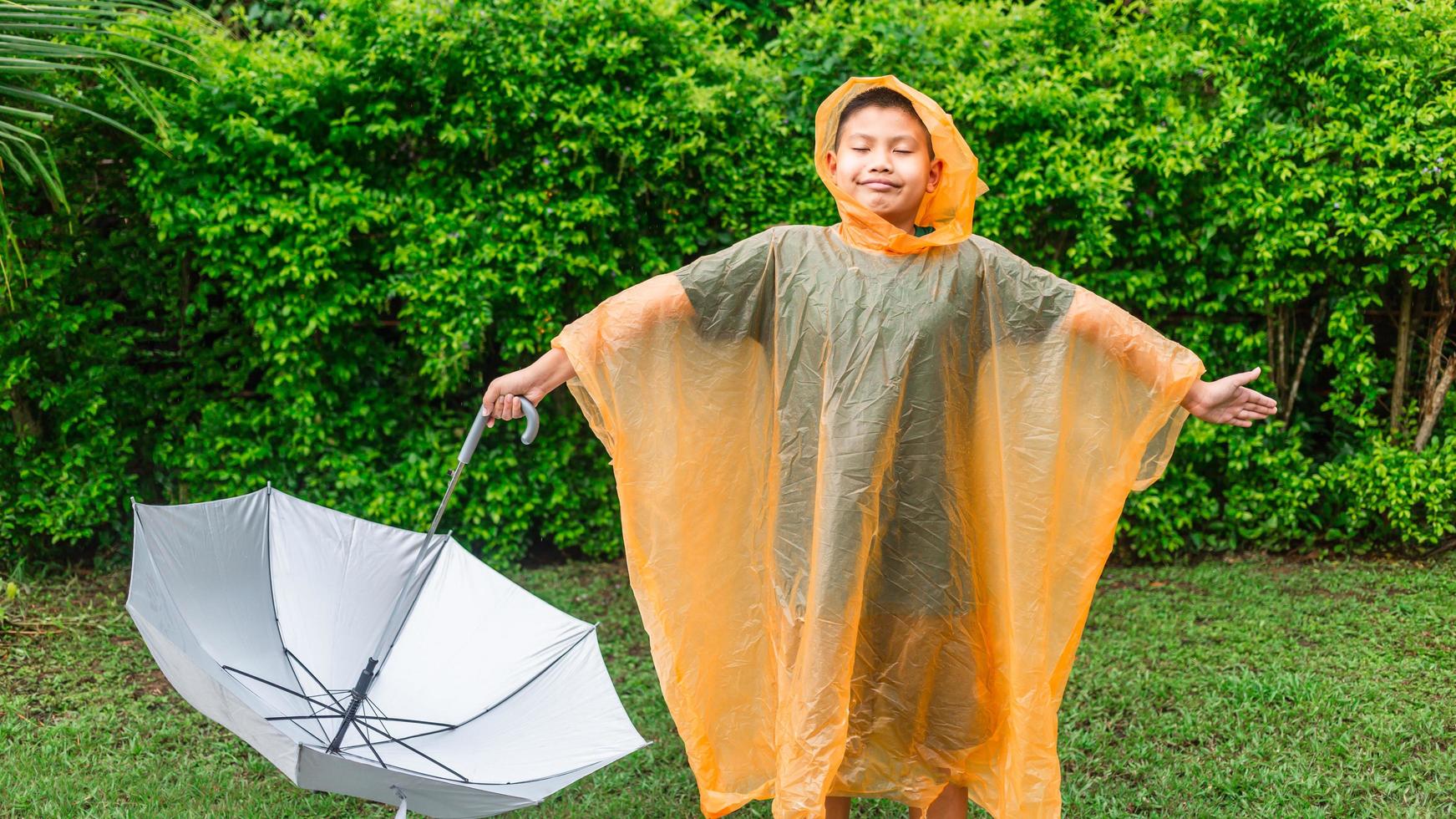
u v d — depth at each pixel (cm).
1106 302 275
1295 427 586
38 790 340
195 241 543
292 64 525
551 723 280
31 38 489
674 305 276
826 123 285
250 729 244
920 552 269
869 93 275
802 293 271
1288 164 543
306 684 288
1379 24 555
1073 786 356
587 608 524
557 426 575
